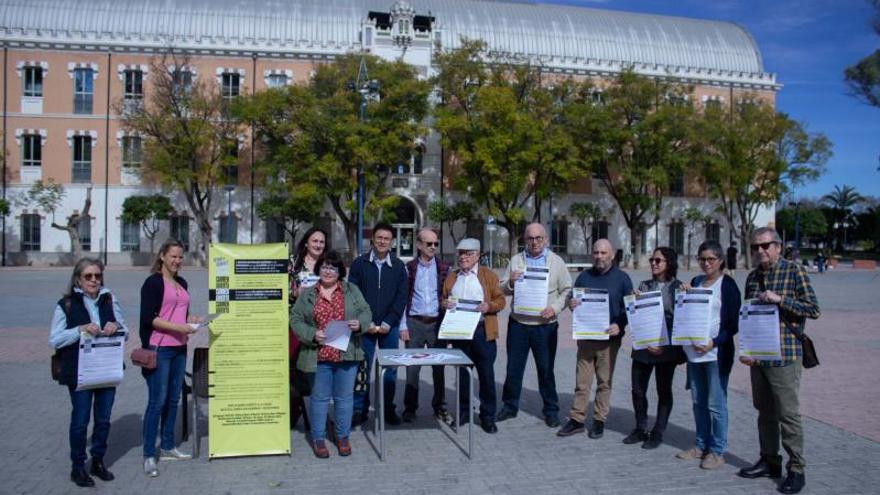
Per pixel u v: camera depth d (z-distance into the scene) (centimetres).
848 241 8738
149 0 4784
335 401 708
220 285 688
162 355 646
